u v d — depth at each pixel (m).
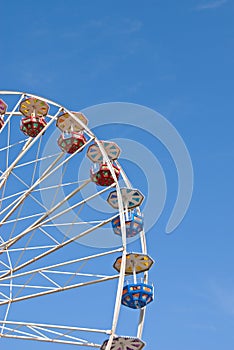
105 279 30.95
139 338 31.72
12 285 30.59
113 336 28.83
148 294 33.31
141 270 34.50
